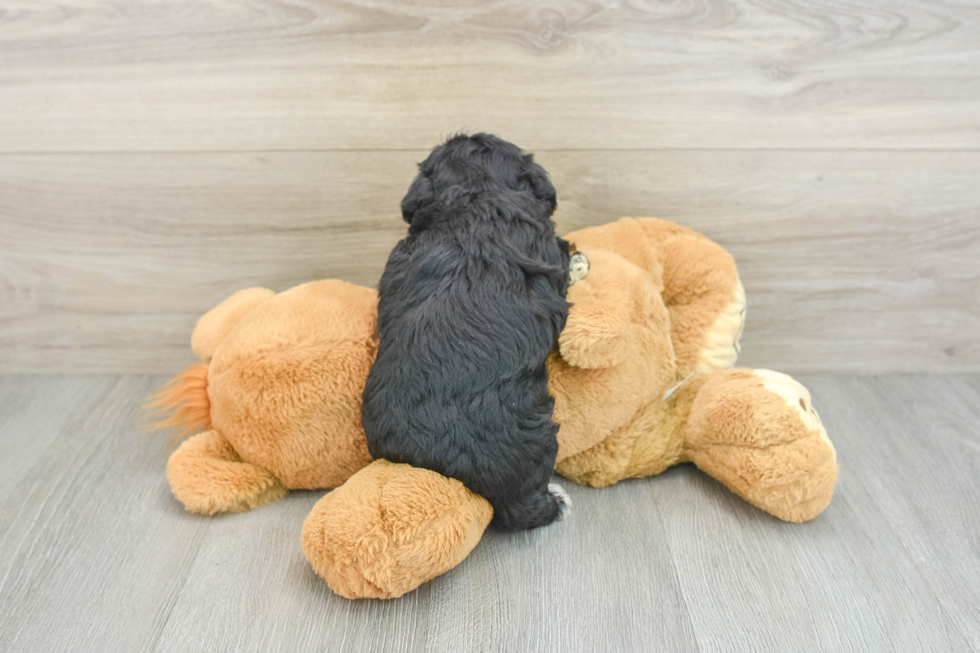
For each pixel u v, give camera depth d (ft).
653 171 4.00
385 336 2.95
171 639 2.71
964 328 4.45
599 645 2.68
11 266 4.24
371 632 2.73
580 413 3.27
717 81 3.76
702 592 2.92
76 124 3.85
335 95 3.78
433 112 3.83
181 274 4.29
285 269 4.27
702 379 3.59
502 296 2.81
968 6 3.59
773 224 4.15
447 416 2.76
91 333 4.47
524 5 3.56
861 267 4.27
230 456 3.43
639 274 3.43
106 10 3.58
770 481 3.12
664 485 3.58
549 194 3.23
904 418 4.15
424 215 3.03
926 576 3.03
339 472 3.35
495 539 3.20
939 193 4.05
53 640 2.71
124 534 3.23
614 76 3.74
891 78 3.76
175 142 3.90
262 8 3.57
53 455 3.79
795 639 2.72
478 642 2.69
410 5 3.55
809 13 3.60
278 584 2.96
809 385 4.50
